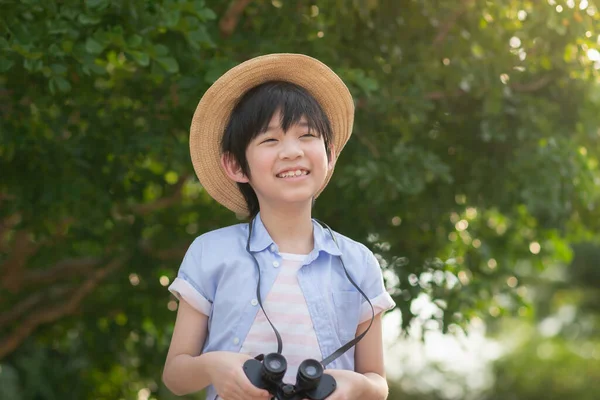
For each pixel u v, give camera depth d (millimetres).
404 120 4648
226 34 4477
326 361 2301
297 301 2365
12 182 4449
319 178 2377
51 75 3633
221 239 2453
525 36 4473
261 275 2375
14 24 3617
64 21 3609
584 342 18109
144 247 5332
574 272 16109
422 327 4871
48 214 4609
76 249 5824
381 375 2506
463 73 4469
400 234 5016
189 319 2422
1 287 5613
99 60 4137
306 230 2473
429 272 4914
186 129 4301
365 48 4574
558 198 4699
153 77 4039
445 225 5062
